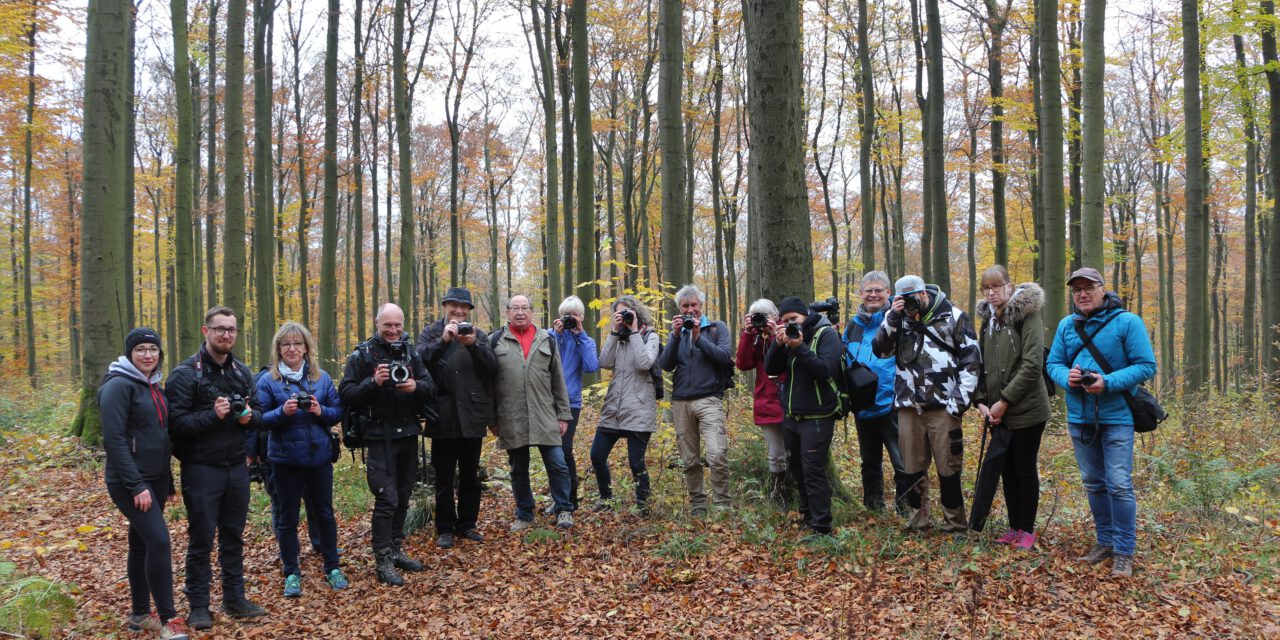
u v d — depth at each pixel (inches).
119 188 381.1
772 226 237.8
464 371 221.0
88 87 367.2
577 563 204.2
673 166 427.8
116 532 245.9
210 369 173.9
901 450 209.6
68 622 169.0
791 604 168.9
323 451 193.5
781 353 207.3
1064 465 287.1
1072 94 562.9
